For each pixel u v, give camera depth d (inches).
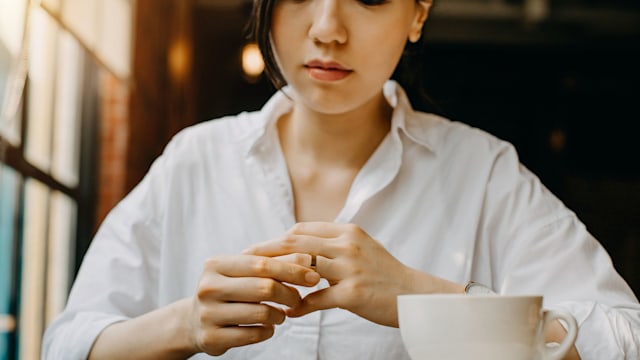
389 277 36.0
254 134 47.1
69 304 45.5
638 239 328.5
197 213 47.7
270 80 44.6
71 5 109.5
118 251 46.8
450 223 46.5
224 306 35.1
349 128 46.0
